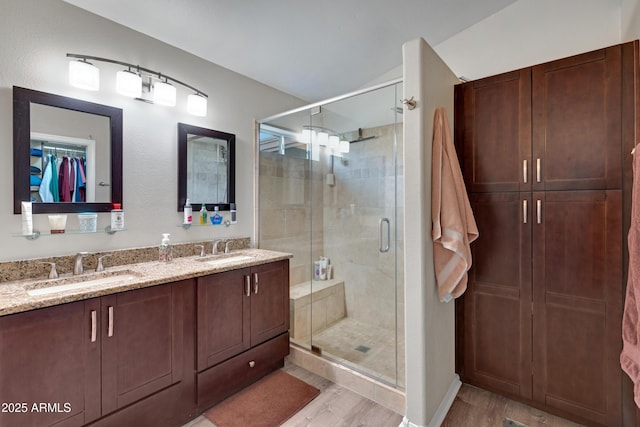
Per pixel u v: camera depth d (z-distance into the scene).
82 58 1.82
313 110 2.71
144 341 1.57
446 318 1.92
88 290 1.39
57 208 1.76
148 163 2.15
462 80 2.20
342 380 2.15
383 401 1.94
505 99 1.89
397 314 2.39
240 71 2.71
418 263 1.61
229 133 2.65
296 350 2.46
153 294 1.60
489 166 1.95
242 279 2.06
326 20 2.16
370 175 2.58
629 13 1.75
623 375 1.57
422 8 2.16
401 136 2.33
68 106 1.79
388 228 2.48
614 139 1.56
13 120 1.62
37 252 1.70
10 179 1.62
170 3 1.87
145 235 2.14
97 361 1.40
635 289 1.13
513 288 1.88
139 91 2.00
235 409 1.88
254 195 2.82
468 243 1.79
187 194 2.36
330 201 2.86
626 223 1.54
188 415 1.77
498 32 2.35
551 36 2.15
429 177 1.67
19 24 1.63
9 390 1.18
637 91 1.50
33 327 1.23
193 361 1.78
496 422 1.74
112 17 1.96
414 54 1.61
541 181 1.77
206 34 2.19
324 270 2.88
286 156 2.99
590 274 1.64
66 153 1.80
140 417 1.55
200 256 2.34
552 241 1.75
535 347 1.82
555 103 1.72
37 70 1.69
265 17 2.06
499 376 1.95
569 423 1.72
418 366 1.61
